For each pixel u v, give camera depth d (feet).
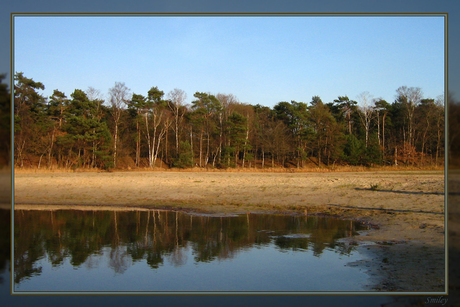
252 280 26.37
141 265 31.19
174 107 200.03
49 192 81.92
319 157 205.87
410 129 189.06
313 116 211.82
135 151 194.59
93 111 164.45
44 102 165.89
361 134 212.84
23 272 29.89
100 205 67.00
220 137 195.93
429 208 50.90
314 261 30.30
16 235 43.65
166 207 63.26
